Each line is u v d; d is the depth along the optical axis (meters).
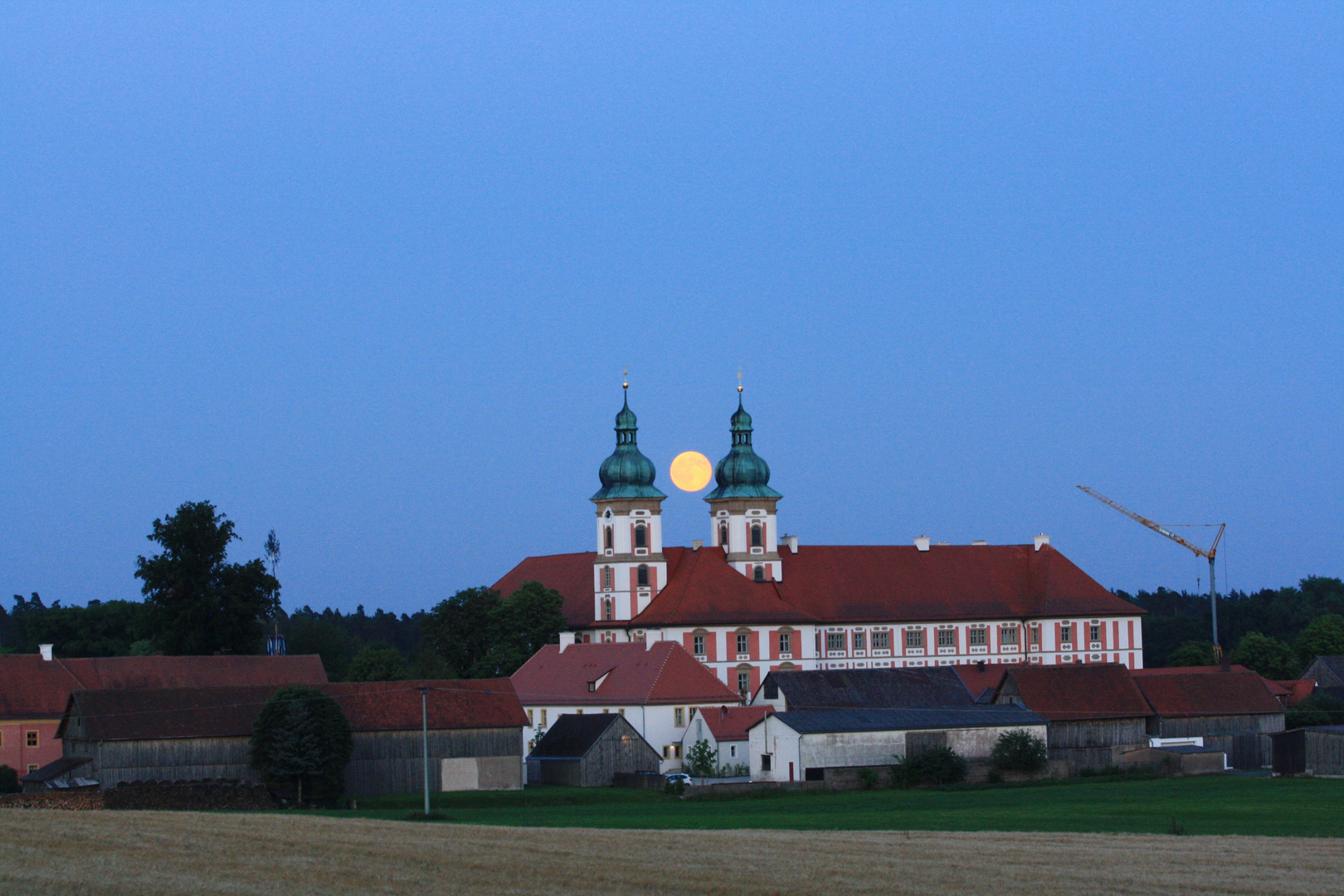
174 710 137.25
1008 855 83.62
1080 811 115.12
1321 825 103.50
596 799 137.88
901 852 84.81
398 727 142.00
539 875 77.44
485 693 147.75
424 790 139.38
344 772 138.88
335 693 143.38
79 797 121.06
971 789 142.12
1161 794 130.38
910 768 146.38
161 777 134.62
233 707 139.00
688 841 88.94
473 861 81.25
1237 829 101.06
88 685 158.88
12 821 96.06
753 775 154.88
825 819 110.31
